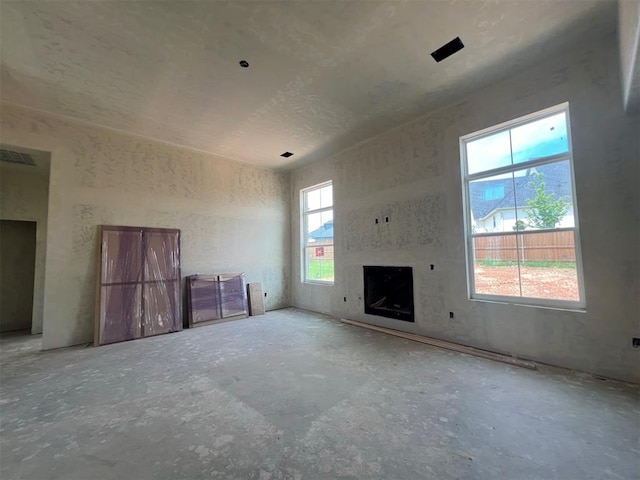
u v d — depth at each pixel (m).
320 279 6.02
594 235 2.70
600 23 2.48
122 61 2.84
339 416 2.09
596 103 2.71
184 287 5.04
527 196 3.21
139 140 4.65
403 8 2.28
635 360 2.50
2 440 1.86
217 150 5.30
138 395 2.45
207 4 2.19
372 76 3.16
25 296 5.43
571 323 2.82
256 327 4.73
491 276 3.47
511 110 3.24
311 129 4.46
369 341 3.91
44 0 2.13
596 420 1.99
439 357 3.26
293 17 2.34
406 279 4.40
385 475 1.52
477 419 2.03
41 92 3.39
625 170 2.57
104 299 4.04
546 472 1.53
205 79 3.16
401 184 4.35
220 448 1.76
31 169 4.75
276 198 6.50
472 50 2.80
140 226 4.58
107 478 1.53
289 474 1.54
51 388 2.59
